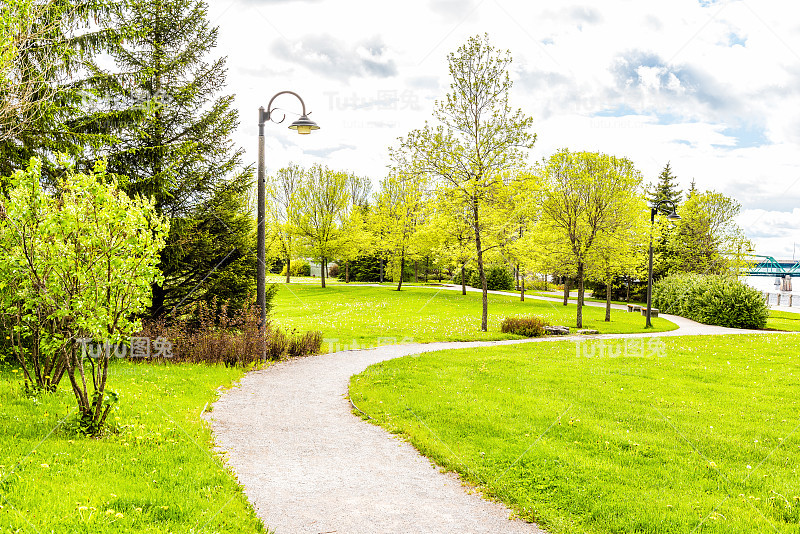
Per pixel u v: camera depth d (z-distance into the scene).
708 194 43.84
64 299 6.46
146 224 6.94
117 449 6.12
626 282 47.44
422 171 22.23
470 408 8.94
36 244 6.44
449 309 32.38
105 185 6.70
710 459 6.82
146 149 14.06
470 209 22.33
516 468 6.31
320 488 5.68
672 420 8.58
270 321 17.08
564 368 13.13
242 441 7.20
